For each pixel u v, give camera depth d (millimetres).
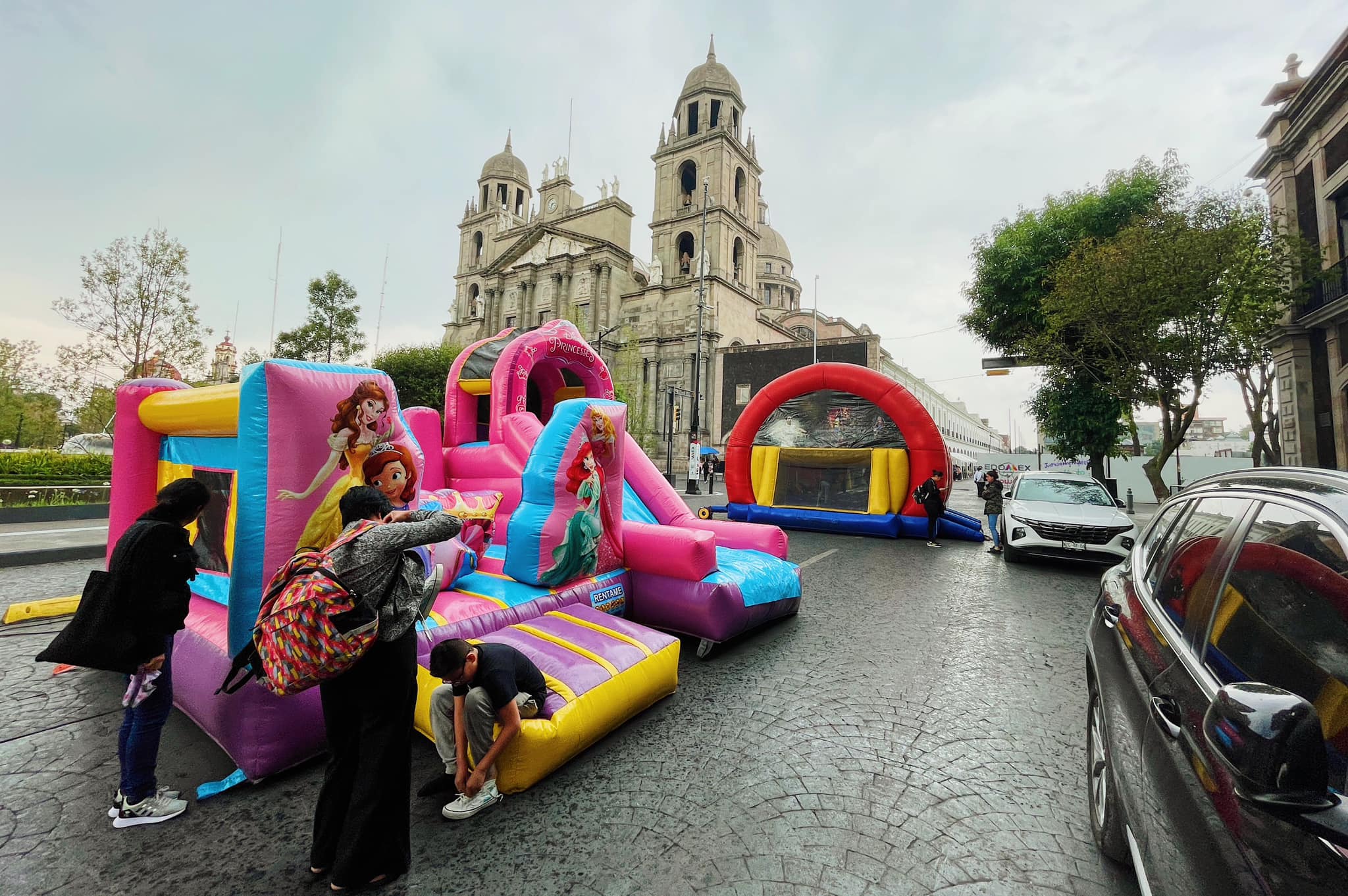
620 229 48906
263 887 2279
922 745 3418
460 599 4191
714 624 4816
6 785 2959
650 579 5156
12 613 5734
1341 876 1044
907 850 2492
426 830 2631
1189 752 1551
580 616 4184
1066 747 3422
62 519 13586
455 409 8016
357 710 2326
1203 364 12688
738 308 47281
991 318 19109
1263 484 2010
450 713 2857
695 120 48312
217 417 3568
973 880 2309
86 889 2244
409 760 2355
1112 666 2393
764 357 41844
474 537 4902
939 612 6363
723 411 42688
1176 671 1858
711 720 3713
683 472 42500
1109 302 12695
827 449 13156
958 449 81250
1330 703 1388
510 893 2225
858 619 6074
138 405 4383
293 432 3195
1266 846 1185
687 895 2221
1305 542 1629
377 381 3611
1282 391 15477
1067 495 10203
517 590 4441
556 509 4605
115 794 2898
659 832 2600
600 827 2635
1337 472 1779
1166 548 2533
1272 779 1175
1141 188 16500
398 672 2332
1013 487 10898
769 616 5598
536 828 2633
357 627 2145
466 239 59688
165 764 3176
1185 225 12555
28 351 27422
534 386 9297
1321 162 14086
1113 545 8430
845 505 12805
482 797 2750
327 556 2229
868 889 2256
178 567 2658
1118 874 2342
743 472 13930
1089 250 13875
